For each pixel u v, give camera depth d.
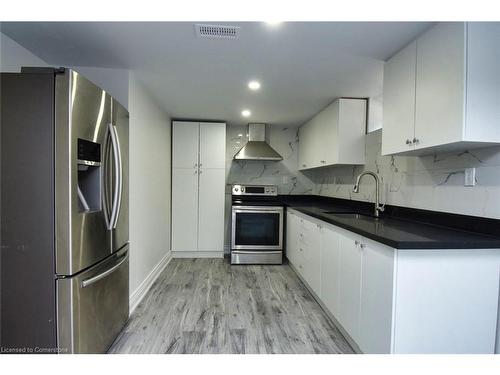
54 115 1.34
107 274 1.65
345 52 1.86
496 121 1.32
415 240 1.32
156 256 3.14
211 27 1.59
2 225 1.35
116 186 1.75
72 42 1.79
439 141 1.44
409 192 2.11
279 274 3.33
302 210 2.92
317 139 3.46
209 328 2.07
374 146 2.64
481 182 1.50
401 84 1.77
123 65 2.13
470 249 1.35
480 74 1.30
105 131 1.68
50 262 1.36
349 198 3.21
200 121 3.98
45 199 1.35
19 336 1.37
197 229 3.93
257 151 3.95
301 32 1.62
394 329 1.34
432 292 1.35
